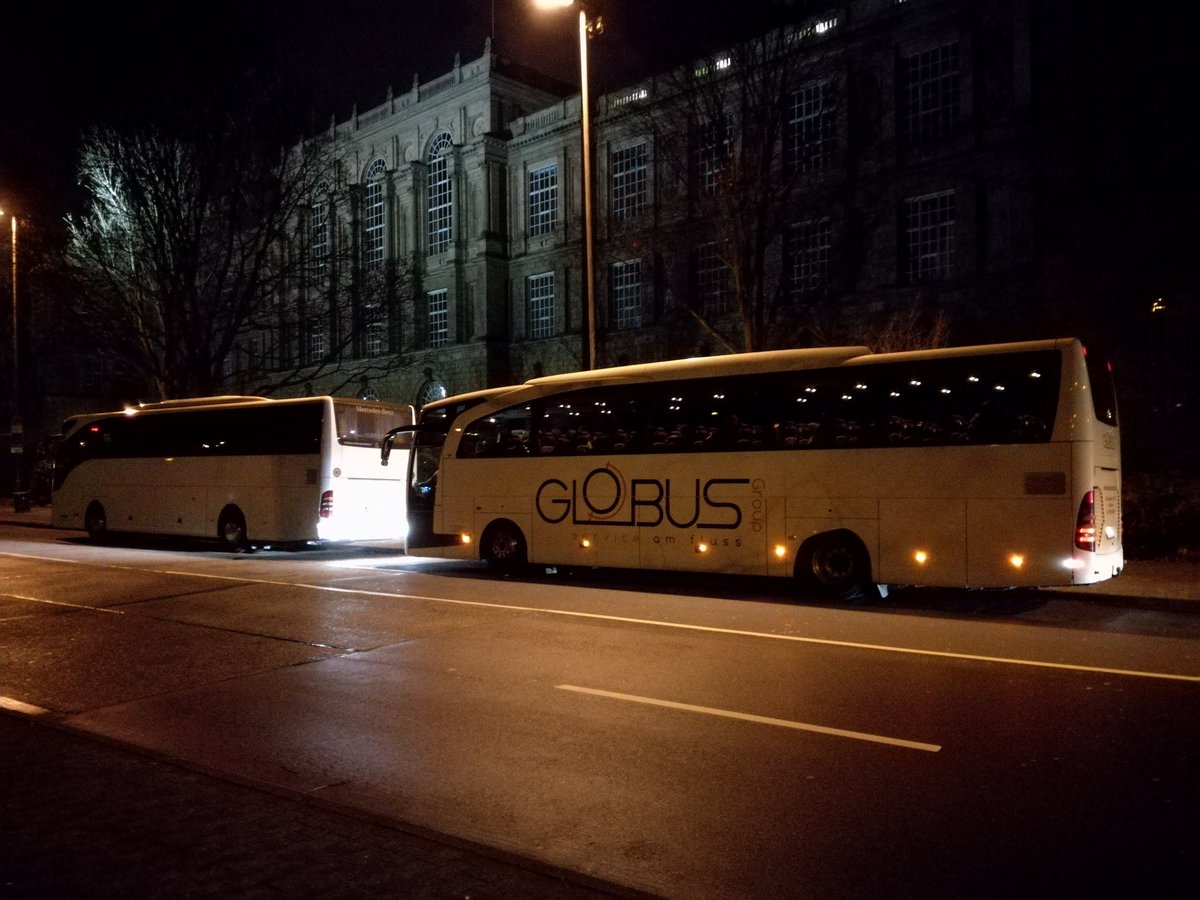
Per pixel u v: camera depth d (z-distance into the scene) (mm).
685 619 11836
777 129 30703
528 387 16969
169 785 5812
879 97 34625
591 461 15898
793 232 36531
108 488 26188
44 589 15477
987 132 32094
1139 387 28391
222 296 39375
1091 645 10016
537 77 51438
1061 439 11945
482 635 10805
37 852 4719
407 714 7535
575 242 45625
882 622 11602
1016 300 31062
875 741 6594
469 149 49562
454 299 50094
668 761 6250
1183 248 27938
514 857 4672
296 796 5586
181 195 34750
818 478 13609
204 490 23500
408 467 18375
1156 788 5574
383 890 4281
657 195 41031
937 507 12672
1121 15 29328
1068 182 30141
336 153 54156
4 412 55469
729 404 14555
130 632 11406
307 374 55719
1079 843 4805
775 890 4328
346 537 21266
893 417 13133
